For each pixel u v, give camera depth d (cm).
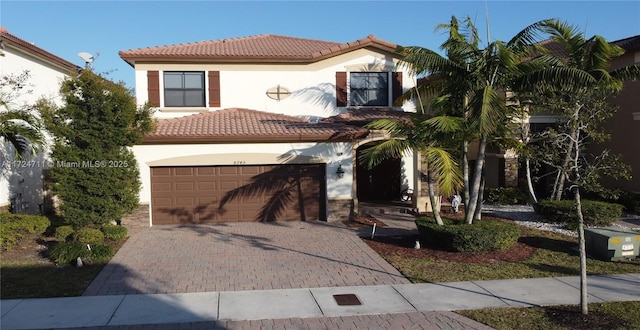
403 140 1212
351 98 1980
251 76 1944
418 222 1306
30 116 1347
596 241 1167
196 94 1934
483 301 849
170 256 1184
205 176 1659
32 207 1745
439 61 1195
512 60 1120
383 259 1158
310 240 1381
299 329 722
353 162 1717
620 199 1884
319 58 1934
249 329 719
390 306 824
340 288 926
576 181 842
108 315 770
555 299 859
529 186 1775
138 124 1397
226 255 1198
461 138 1227
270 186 1694
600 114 1609
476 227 1216
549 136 1608
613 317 762
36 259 1124
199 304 828
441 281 972
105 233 1339
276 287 934
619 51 1409
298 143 1681
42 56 1769
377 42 1931
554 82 1107
